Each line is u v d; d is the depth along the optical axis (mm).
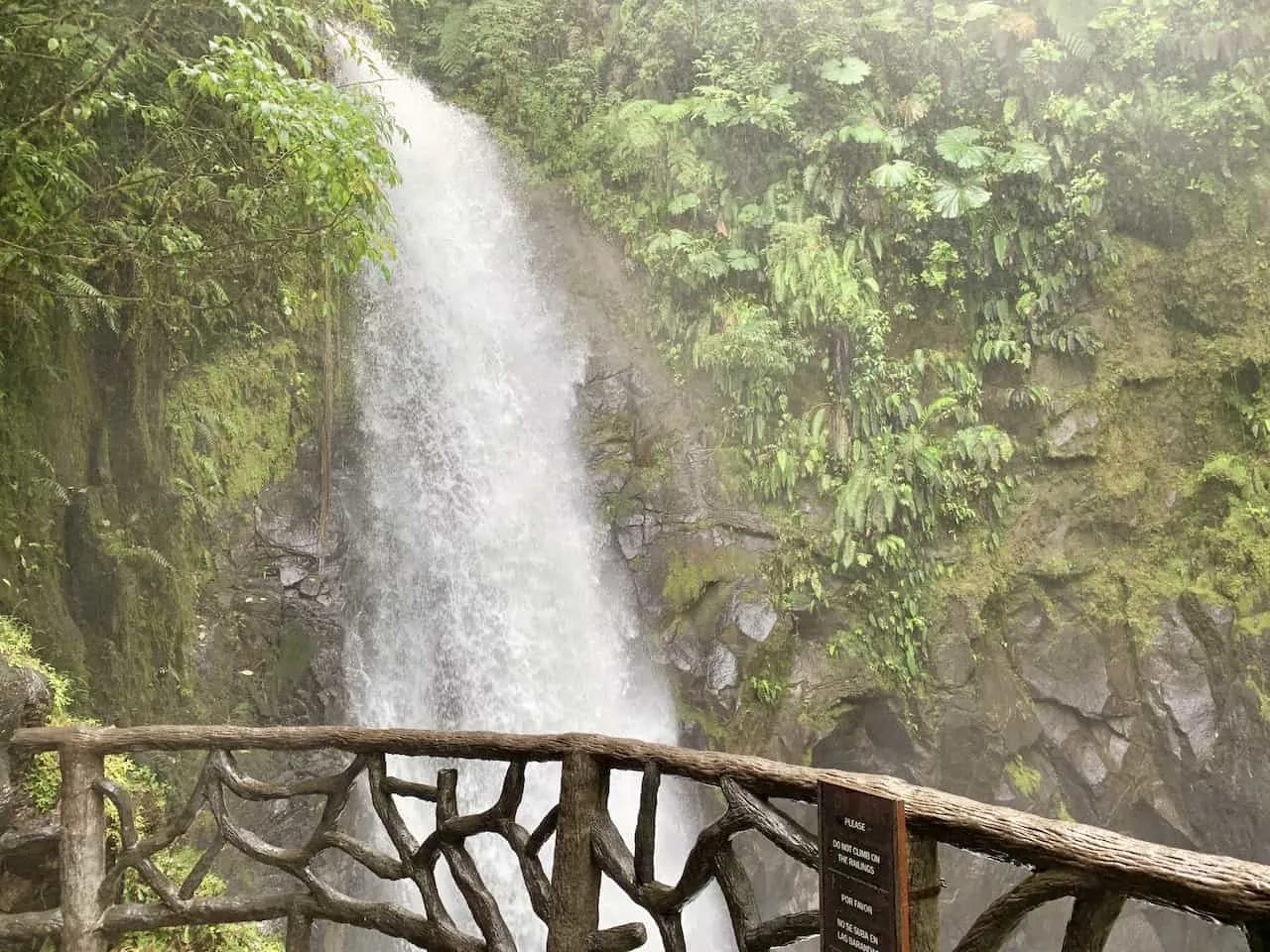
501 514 9297
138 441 6637
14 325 5594
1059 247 10523
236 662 7277
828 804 1927
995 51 10672
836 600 9570
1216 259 10445
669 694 9117
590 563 9578
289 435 8109
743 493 9734
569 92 11219
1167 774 9688
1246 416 10164
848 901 1843
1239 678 9414
